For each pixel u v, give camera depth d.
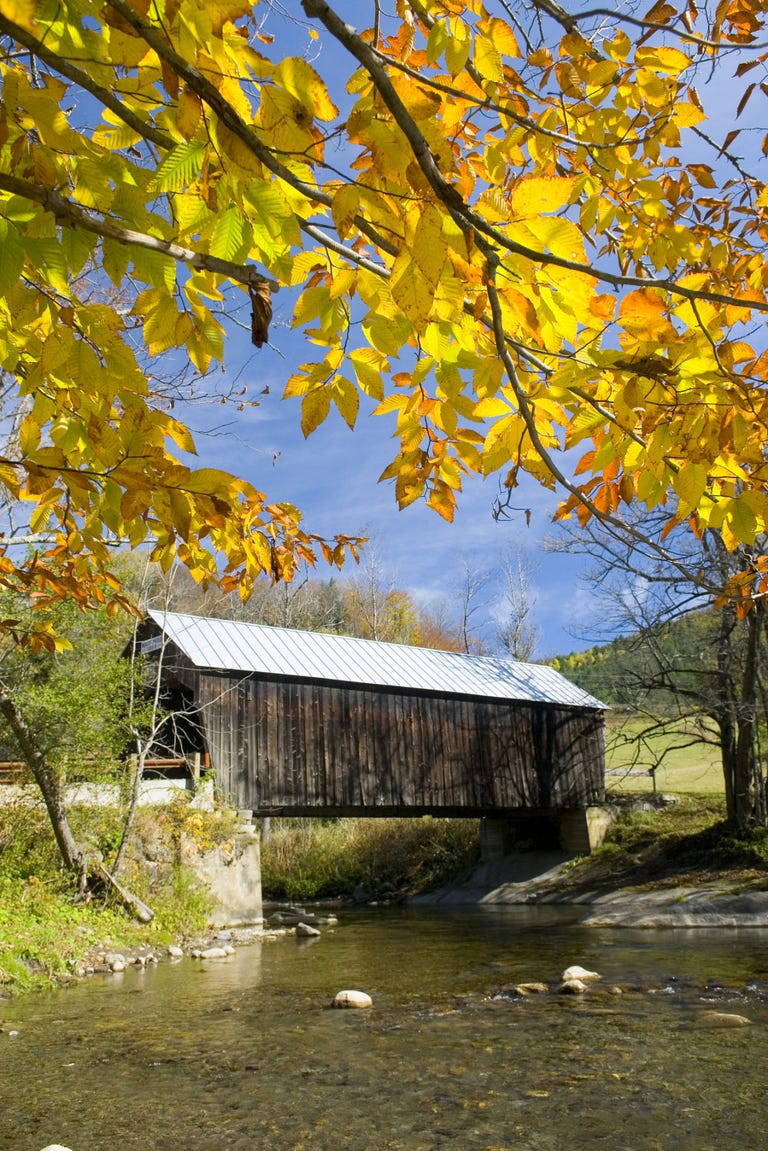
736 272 2.12
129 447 1.67
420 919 16.80
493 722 21.28
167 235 1.53
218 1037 5.97
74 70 1.25
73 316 1.55
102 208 1.41
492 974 8.91
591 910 16.47
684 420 1.62
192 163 1.31
